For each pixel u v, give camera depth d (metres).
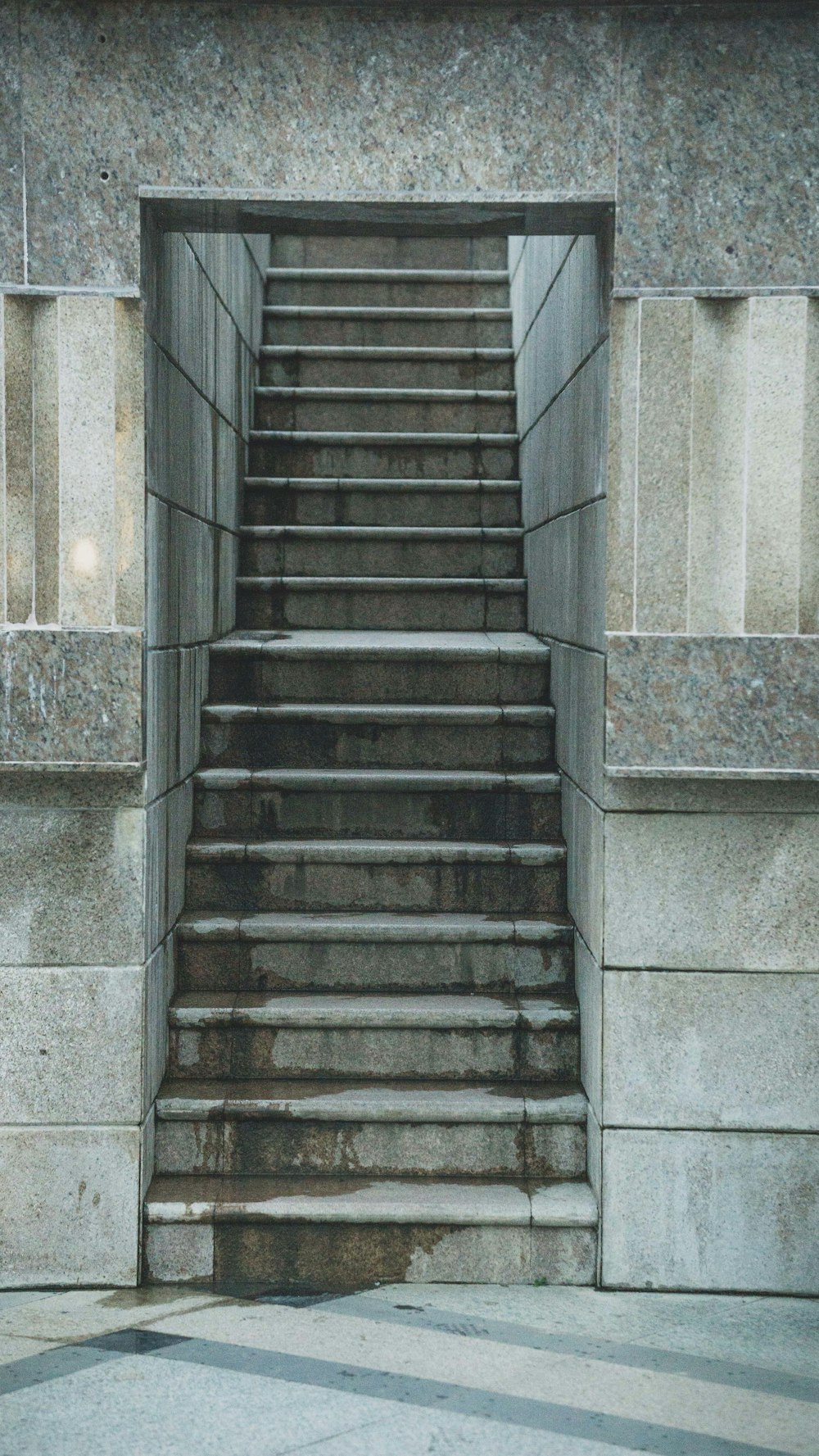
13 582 4.82
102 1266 4.99
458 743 6.60
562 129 4.73
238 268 7.95
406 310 9.38
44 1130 4.96
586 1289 5.03
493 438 8.51
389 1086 5.51
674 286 4.75
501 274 9.75
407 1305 4.86
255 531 7.99
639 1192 4.99
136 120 4.73
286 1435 3.96
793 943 4.92
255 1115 5.29
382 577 8.03
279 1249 5.05
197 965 5.82
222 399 7.18
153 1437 3.93
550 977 5.79
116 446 4.83
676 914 4.93
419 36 4.72
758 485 4.77
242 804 6.32
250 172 4.75
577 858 5.69
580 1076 5.55
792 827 4.91
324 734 6.60
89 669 4.81
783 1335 4.66
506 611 7.79
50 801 4.91
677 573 4.81
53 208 4.75
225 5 4.71
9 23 4.70
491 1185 5.23
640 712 4.83
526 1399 4.19
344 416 8.82
